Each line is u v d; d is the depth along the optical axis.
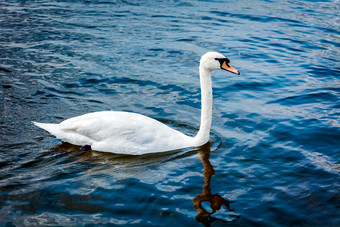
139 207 5.66
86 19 17.16
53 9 18.64
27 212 5.45
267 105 9.85
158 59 12.86
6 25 15.70
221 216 5.48
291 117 9.09
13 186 6.08
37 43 13.77
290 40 15.32
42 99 9.65
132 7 19.62
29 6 19.06
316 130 8.39
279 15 18.92
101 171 6.70
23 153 7.22
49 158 7.09
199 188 6.21
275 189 6.19
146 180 6.42
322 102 9.98
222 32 16.08
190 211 5.59
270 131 8.41
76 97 9.91
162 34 15.46
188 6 20.22
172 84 10.98
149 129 7.55
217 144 7.86
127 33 15.41
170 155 7.40
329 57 13.55
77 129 7.61
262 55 13.63
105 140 7.48
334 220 5.42
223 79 11.69
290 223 5.36
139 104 9.73
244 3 21.34
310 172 6.73
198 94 10.42
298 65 12.77
